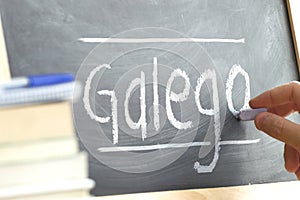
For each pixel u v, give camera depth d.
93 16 0.68
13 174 0.44
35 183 0.45
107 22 0.68
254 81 0.74
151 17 0.70
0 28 0.64
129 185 0.67
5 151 0.44
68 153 0.45
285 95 0.72
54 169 0.45
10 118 0.44
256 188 0.71
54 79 0.47
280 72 0.76
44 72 0.65
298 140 0.67
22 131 0.45
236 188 0.70
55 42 0.66
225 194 0.70
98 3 0.68
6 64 0.63
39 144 0.45
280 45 0.76
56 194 0.45
